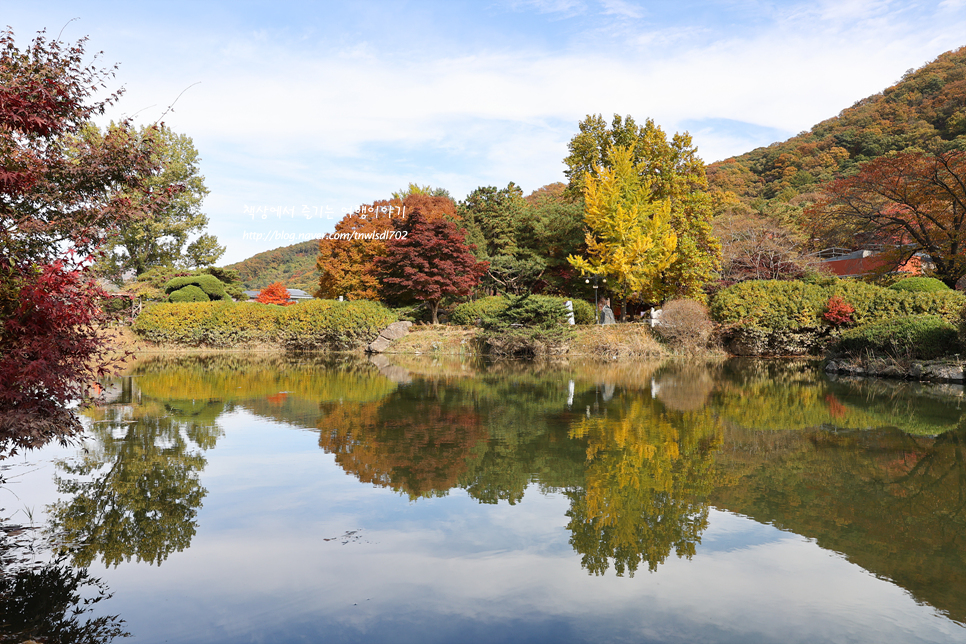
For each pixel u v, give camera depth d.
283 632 2.54
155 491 4.65
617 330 22.55
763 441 6.74
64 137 4.50
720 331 22.08
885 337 15.05
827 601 2.90
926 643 2.48
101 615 2.69
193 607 2.78
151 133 4.71
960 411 9.07
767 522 4.05
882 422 8.05
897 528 3.96
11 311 3.67
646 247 22.56
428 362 19.03
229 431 7.13
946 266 24.69
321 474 5.19
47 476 5.06
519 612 2.75
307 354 22.73
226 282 34.41
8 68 3.97
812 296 20.69
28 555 3.40
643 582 3.10
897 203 26.67
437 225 25.44
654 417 8.33
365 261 29.94
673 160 26.70
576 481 5.02
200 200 32.66
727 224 31.92
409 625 2.62
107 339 4.21
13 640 2.46
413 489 4.75
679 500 4.53
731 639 2.51
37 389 3.88
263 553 3.45
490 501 4.46
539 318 20.98
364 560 3.35
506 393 10.98
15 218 4.17
